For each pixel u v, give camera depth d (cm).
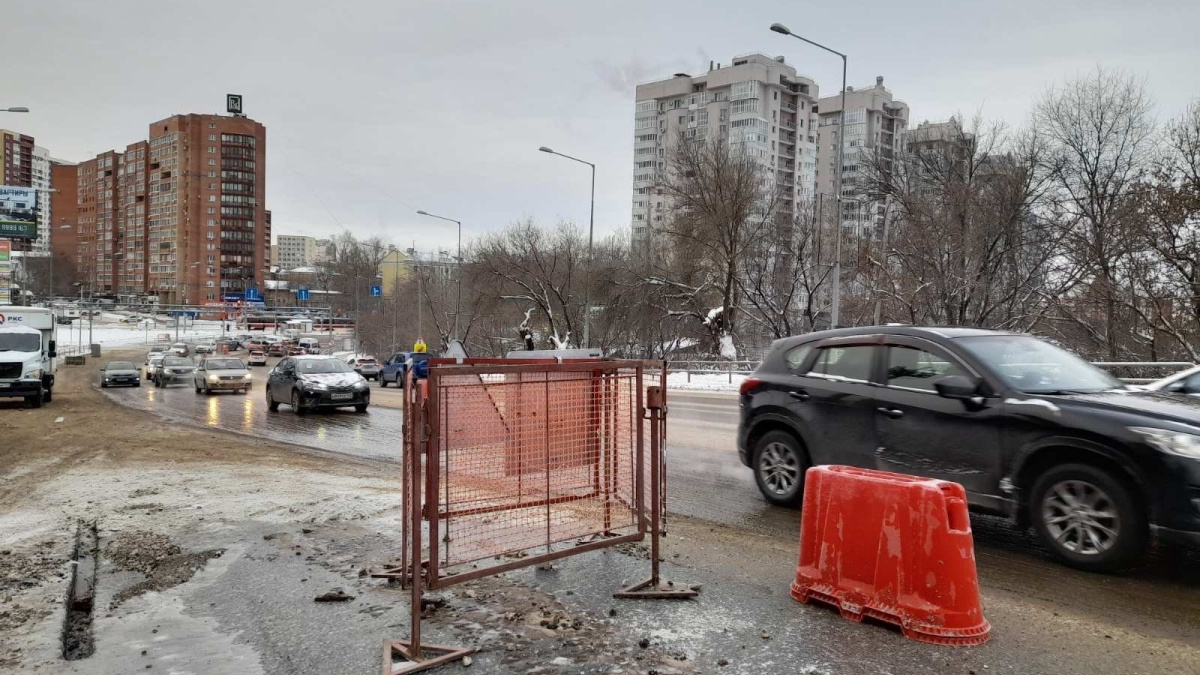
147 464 996
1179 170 2642
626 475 504
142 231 14975
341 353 8556
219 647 388
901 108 8688
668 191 4300
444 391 432
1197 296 2544
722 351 3947
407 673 350
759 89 8962
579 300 4966
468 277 5488
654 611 430
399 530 617
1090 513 514
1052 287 3066
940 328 656
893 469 629
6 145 15888
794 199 9400
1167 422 492
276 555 550
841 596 425
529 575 495
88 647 402
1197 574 513
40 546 585
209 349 8406
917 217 3331
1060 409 531
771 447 747
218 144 14038
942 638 383
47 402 2427
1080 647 384
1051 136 3095
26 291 12106
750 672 351
